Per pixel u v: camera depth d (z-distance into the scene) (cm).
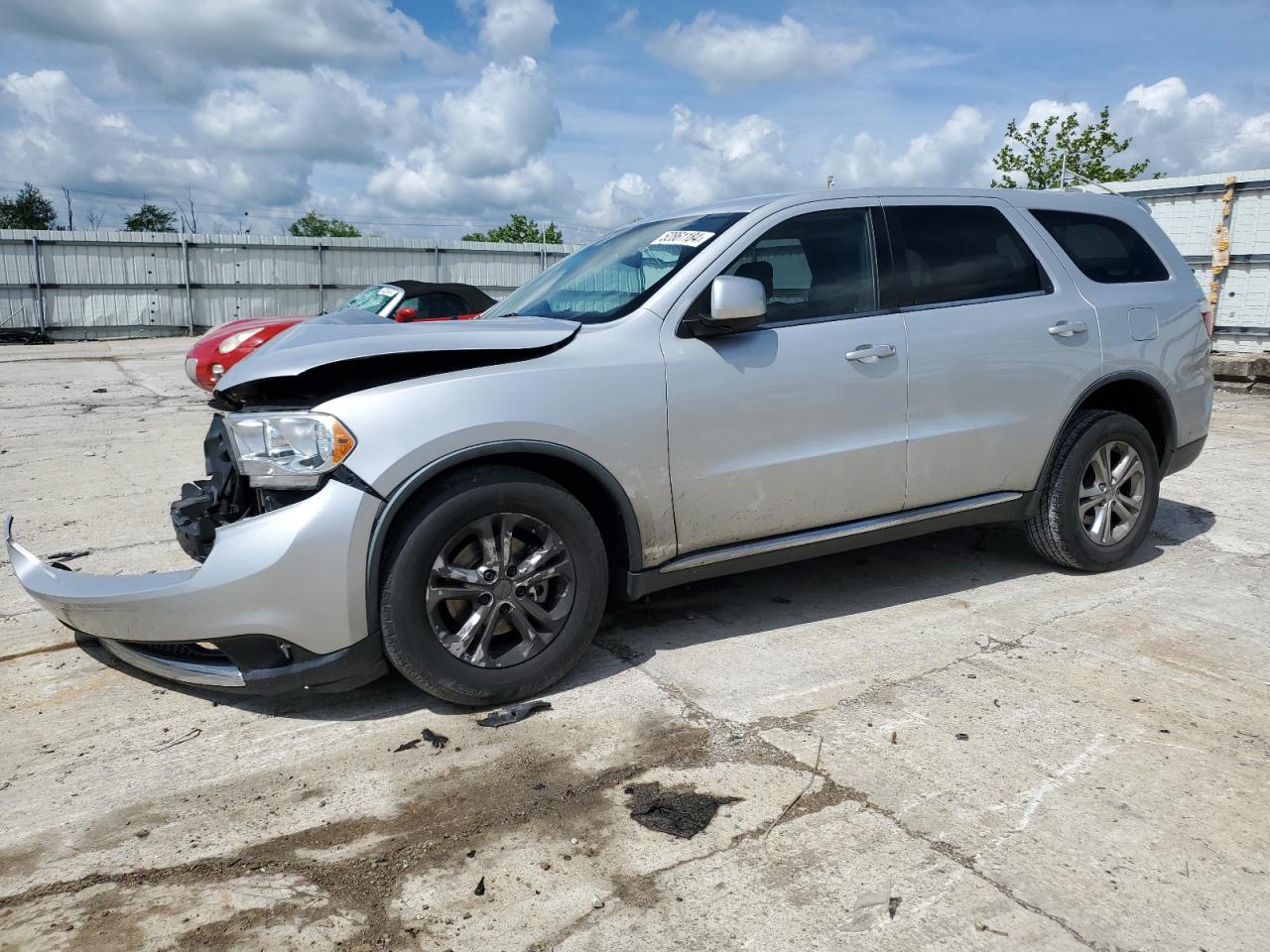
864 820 255
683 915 219
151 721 322
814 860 238
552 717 319
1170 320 466
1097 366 438
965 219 421
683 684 343
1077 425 439
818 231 385
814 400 365
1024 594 434
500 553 315
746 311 329
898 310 393
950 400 398
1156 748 291
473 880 233
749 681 344
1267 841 244
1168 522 558
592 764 288
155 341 2384
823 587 447
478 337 319
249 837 253
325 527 290
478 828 255
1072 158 2653
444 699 318
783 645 378
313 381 305
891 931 212
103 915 222
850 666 356
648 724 313
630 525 338
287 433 295
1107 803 261
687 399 341
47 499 637
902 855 239
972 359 402
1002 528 547
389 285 1069
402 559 299
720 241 364
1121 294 454
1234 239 1200
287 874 237
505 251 2873
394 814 263
